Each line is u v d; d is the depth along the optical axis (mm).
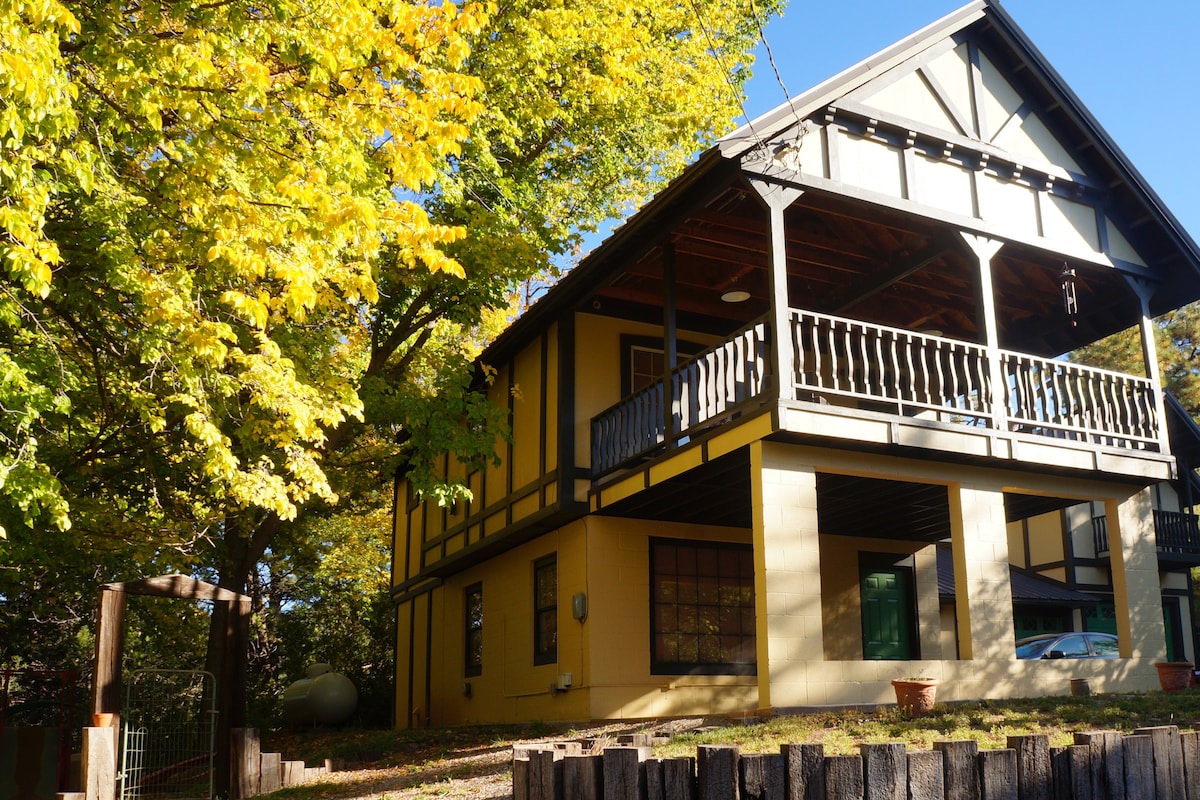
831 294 14844
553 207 16547
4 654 19875
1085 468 12555
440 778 9734
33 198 7438
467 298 14758
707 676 14461
